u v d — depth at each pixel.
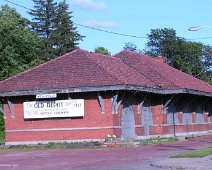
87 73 34.91
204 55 106.75
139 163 21.00
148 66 42.97
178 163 19.72
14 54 56.84
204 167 18.22
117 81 33.22
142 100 38.12
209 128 54.72
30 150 31.58
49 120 35.62
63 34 86.19
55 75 35.91
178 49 96.56
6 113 37.06
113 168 18.98
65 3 87.44
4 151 31.47
